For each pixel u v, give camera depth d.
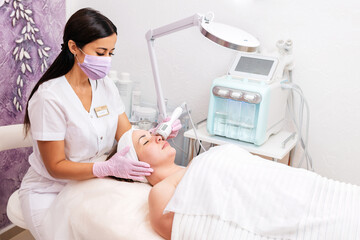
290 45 1.76
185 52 2.15
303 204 1.05
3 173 2.02
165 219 1.15
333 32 1.80
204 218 1.09
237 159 1.25
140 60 2.30
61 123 1.37
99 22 1.31
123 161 1.32
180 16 2.13
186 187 1.16
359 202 1.05
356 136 1.86
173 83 2.23
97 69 1.35
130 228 1.20
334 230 0.99
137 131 1.47
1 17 1.82
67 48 1.38
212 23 1.34
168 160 1.40
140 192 1.36
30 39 2.01
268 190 1.10
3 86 1.90
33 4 1.98
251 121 1.69
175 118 1.49
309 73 1.89
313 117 1.92
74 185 1.39
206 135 1.81
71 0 2.35
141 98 2.35
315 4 1.81
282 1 1.87
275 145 1.74
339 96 1.85
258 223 1.05
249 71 1.75
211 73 2.12
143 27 2.24
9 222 2.13
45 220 1.37
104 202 1.29
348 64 1.81
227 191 1.13
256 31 1.96
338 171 1.93
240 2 1.96
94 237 1.24
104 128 1.50
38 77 2.11
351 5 1.75
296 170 1.19
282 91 1.80
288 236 1.02
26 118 1.46
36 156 1.49
